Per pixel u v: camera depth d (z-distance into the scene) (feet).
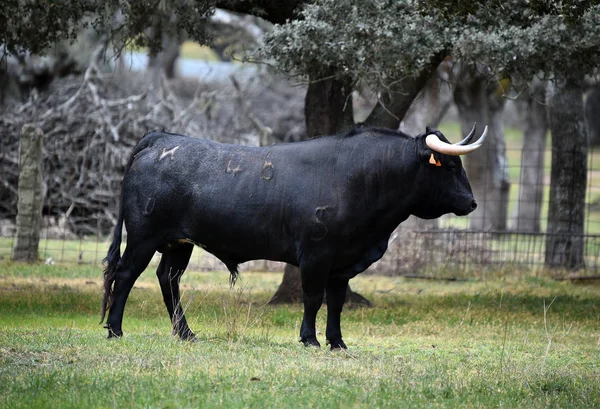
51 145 314.14
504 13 172.55
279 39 173.37
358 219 130.21
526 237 368.27
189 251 142.10
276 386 103.60
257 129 368.48
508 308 195.83
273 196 131.34
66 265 253.85
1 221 312.29
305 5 177.17
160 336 138.10
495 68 180.75
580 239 269.44
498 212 359.87
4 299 182.39
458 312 187.42
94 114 322.34
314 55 173.06
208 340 136.15
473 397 104.01
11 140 319.68
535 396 107.14
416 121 331.57
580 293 230.48
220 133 349.41
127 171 137.59
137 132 322.96
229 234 133.08
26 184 257.34
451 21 170.09
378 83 176.55
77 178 318.04
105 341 130.93
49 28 193.77
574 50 181.27
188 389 100.48
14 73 393.29
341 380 108.06
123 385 101.14
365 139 132.46
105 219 317.63
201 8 193.47
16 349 120.98
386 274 265.95
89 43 424.05
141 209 135.03
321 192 130.31
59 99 341.41
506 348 145.89
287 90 510.58
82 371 107.65
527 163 392.68
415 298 213.25
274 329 158.61
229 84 491.72
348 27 167.12
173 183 134.10
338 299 134.72
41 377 103.71
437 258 267.18
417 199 130.93
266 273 266.57
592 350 147.95
